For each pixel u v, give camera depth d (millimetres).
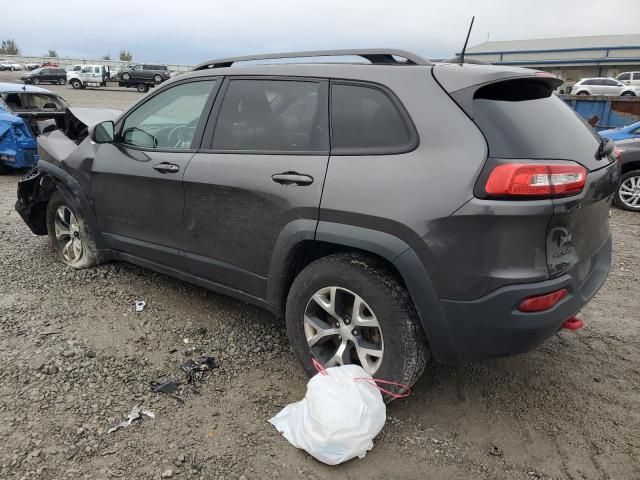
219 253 3330
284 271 2980
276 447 2545
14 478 2297
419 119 2523
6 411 2725
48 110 9805
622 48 50219
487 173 2291
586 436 2707
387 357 2627
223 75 3396
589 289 2670
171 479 2332
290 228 2844
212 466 2416
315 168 2779
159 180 3545
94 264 4555
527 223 2279
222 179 3158
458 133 2414
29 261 4875
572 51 52750
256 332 3672
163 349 3412
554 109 2781
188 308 3998
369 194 2553
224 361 3295
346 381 2537
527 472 2457
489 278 2318
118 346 3416
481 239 2307
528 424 2793
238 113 3254
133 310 3932
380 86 2691
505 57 56250
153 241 3789
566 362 3428
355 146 2705
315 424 2439
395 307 2559
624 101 11156
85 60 73188
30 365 3143
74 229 4582
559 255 2428
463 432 2717
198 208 3346
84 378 3045
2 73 59625
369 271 2609
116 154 3938
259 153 3070
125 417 2723
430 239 2391
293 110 2996
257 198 2994
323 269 2766
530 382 3180
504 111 2447
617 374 3299
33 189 4852
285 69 3096
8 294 4133
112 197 3994
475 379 3195
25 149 8875
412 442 2625
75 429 2611
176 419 2725
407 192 2453
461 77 2512
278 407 2855
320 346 2938
